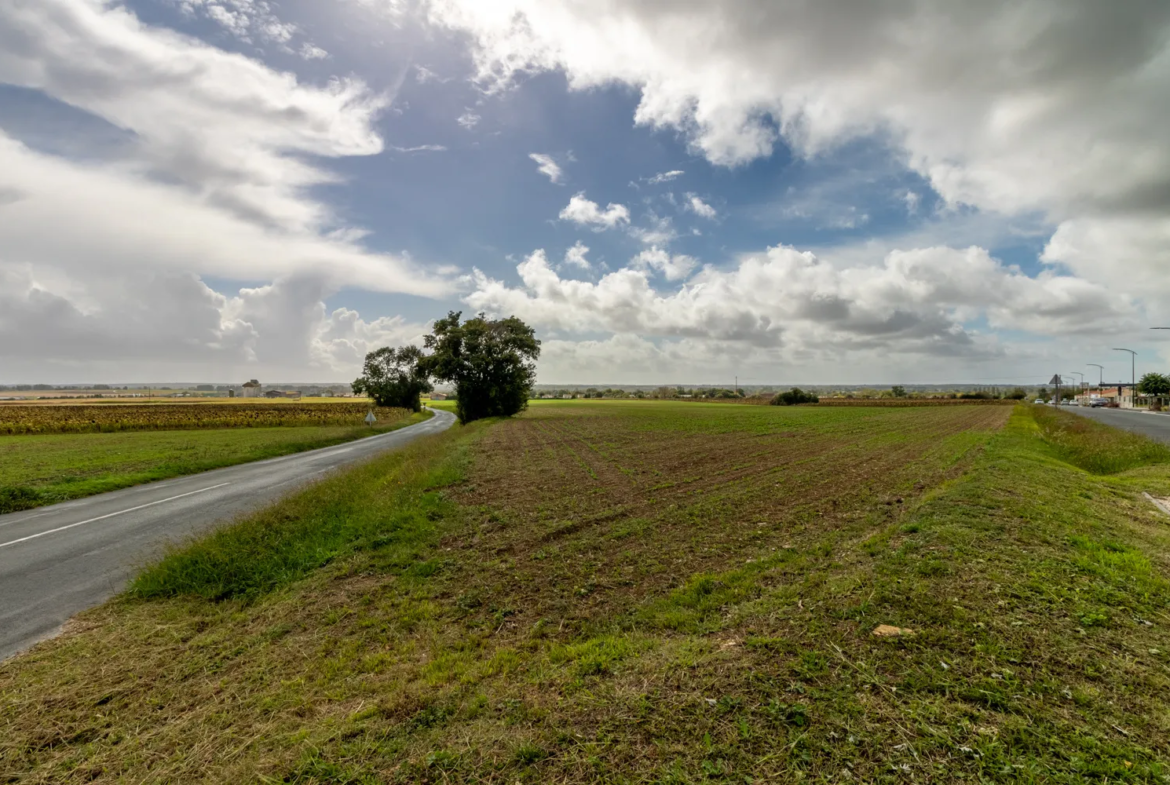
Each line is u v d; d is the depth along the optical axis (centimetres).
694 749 283
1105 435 2150
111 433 3622
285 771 296
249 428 4238
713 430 3091
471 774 278
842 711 306
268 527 848
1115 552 626
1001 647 375
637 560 695
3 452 2305
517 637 485
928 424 3559
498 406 4981
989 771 256
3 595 642
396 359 7675
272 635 511
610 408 7469
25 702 399
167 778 307
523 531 861
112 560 785
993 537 670
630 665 389
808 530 810
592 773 271
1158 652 370
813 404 8944
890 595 473
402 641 488
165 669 450
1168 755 266
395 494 1117
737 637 424
